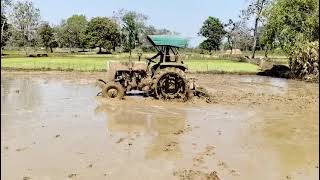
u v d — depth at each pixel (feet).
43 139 41.47
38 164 33.65
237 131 47.60
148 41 72.59
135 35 296.30
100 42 302.04
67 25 344.90
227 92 83.51
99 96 70.59
